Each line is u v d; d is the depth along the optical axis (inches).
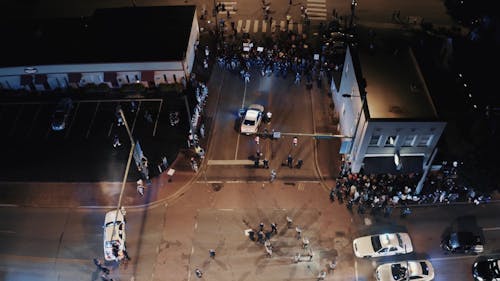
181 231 1727.4
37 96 2262.6
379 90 1749.5
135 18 2410.2
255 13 2677.2
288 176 1894.7
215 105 2197.3
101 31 2346.2
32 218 1802.4
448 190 1788.9
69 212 1811.0
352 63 1830.7
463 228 1706.4
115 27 2363.4
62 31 2367.1
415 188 1795.0
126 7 2551.7
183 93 2229.3
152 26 2345.0
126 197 1841.8
